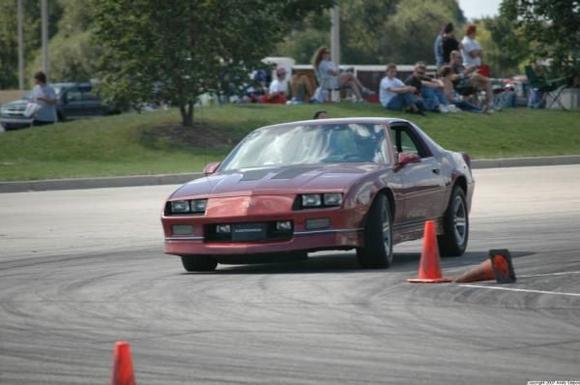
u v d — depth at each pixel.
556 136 89.94
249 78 88.62
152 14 84.31
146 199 60.81
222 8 85.19
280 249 31.44
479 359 20.27
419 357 20.50
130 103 87.75
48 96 92.12
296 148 34.91
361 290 28.44
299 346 21.67
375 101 120.81
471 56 95.88
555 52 101.81
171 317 25.14
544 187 62.69
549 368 19.48
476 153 84.31
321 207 31.50
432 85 91.06
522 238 40.97
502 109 95.94
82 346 22.12
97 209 56.28
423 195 34.91
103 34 85.62
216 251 32.00
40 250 41.25
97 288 30.08
